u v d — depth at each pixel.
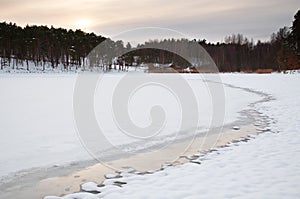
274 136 6.68
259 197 3.58
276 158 5.03
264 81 24.22
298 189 3.77
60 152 5.83
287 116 9.09
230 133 7.26
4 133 7.30
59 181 4.46
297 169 4.47
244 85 21.31
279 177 4.18
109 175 4.67
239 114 9.91
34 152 5.82
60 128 7.88
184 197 3.68
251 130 7.51
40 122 8.66
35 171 4.85
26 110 10.77
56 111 10.55
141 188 4.07
